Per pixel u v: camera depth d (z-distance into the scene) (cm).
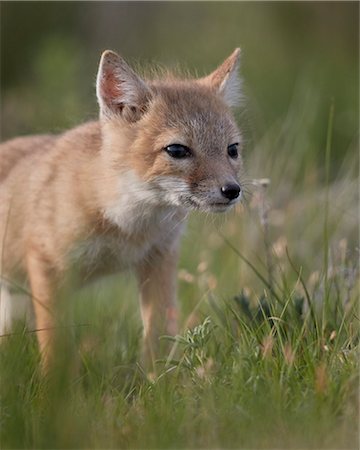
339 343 961
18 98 2208
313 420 812
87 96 2111
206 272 1397
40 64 2292
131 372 1059
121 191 1097
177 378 939
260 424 812
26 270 1209
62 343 916
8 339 957
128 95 1105
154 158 1077
